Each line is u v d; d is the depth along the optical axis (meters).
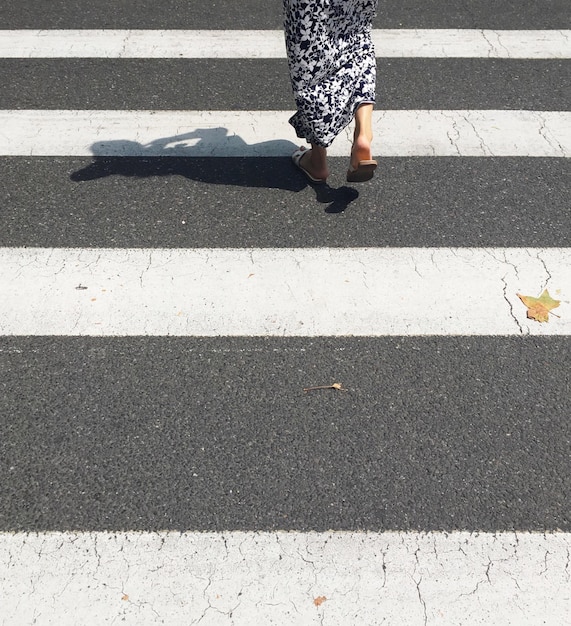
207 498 2.68
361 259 3.73
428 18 5.96
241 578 2.46
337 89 3.84
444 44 5.61
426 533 2.59
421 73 5.26
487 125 4.74
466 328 3.36
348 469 2.78
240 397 3.04
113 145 4.55
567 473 2.79
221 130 4.70
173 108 4.89
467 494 2.71
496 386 3.11
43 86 5.09
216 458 2.81
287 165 4.41
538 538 2.58
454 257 3.74
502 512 2.65
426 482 2.74
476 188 4.22
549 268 3.68
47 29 5.78
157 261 3.70
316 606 2.38
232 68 5.30
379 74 5.24
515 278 3.62
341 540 2.56
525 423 2.96
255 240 3.85
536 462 2.82
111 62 5.36
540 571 2.48
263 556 2.51
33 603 2.39
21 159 4.42
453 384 3.11
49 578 2.45
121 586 2.43
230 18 5.95
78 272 3.63
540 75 5.26
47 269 3.65
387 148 4.52
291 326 3.36
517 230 3.92
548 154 4.49
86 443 2.87
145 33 5.73
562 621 2.36
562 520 2.63
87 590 2.42
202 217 4.00
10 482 2.73
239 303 3.47
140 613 2.37
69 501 2.67
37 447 2.85
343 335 3.32
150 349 3.25
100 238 3.85
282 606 2.38
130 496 2.69
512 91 5.09
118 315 3.40
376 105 4.93
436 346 3.27
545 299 3.49
